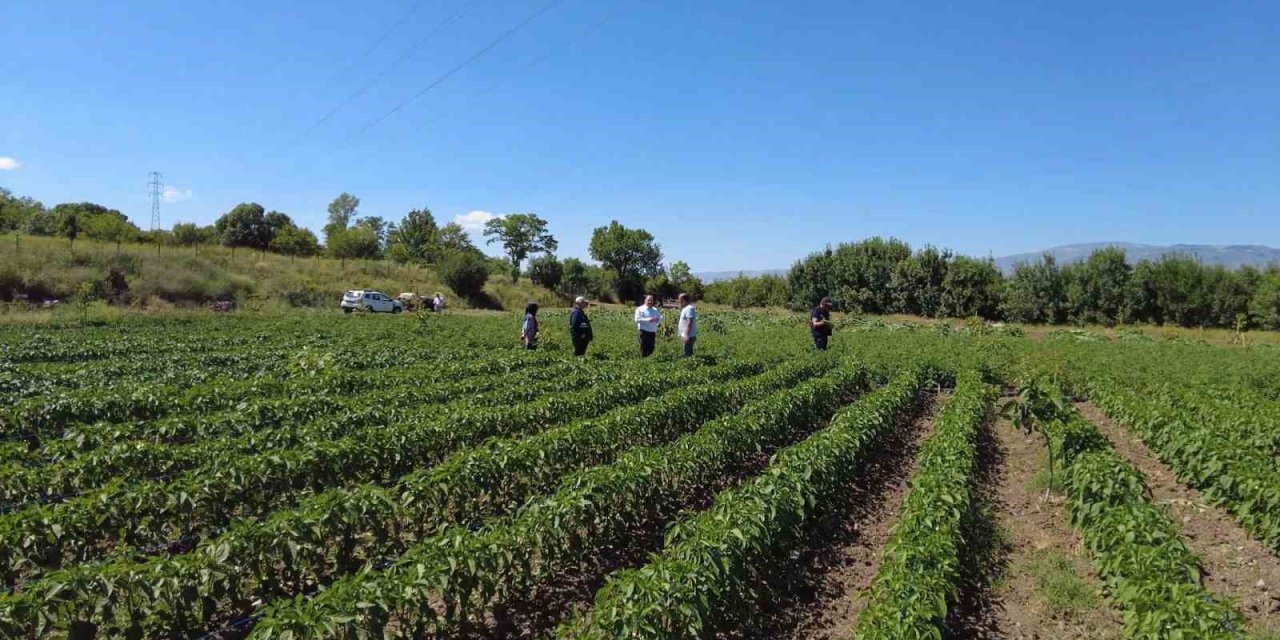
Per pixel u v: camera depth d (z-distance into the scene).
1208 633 5.18
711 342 29.55
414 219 116.19
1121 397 16.30
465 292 71.44
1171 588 5.86
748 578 7.04
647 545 8.78
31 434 12.38
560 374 19.00
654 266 114.12
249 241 85.00
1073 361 23.39
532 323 24.62
